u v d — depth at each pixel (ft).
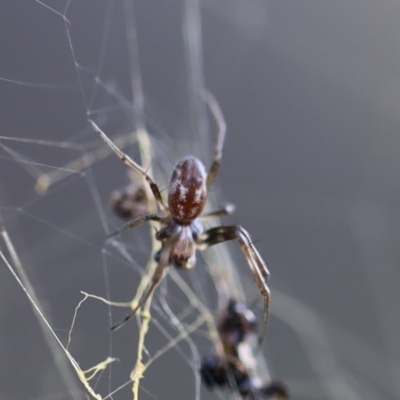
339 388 0.51
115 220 0.44
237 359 0.39
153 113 0.47
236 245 0.47
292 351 0.50
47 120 0.42
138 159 0.43
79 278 0.44
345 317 0.54
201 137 0.49
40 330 0.44
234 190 0.54
